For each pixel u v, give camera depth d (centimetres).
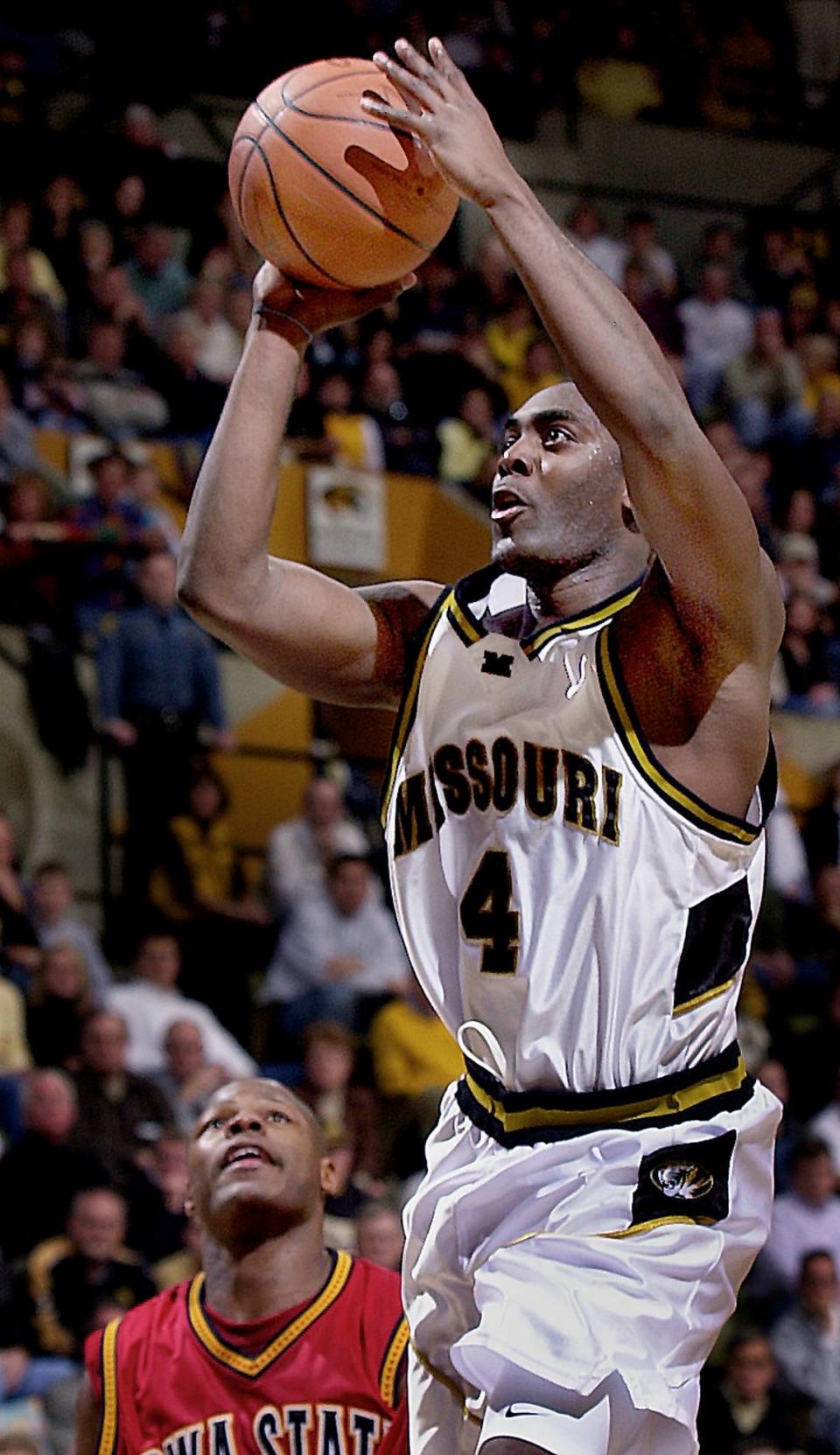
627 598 376
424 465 1734
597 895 358
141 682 1374
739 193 2381
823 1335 1095
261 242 385
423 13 2216
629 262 2064
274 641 390
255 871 1483
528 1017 361
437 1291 373
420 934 380
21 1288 945
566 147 2305
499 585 394
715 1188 356
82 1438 522
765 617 353
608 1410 338
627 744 358
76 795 1395
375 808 1516
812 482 1925
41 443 1524
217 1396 514
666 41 2378
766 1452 1030
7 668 1391
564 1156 358
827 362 2042
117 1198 955
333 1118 1108
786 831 1537
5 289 1619
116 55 2041
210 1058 1175
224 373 1689
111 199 1847
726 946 362
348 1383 514
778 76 2434
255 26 2111
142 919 1310
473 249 2061
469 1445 372
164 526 1495
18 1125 1087
